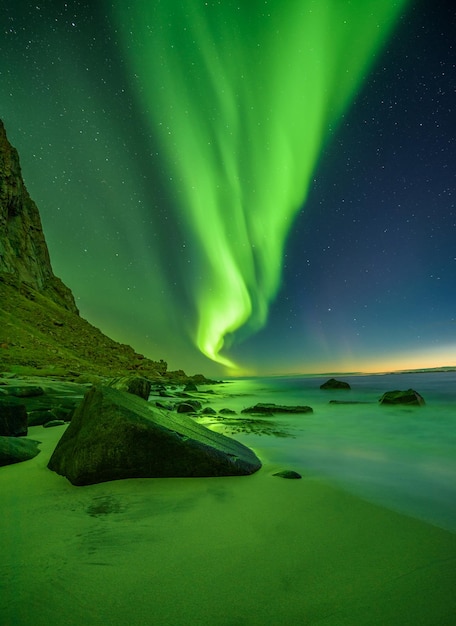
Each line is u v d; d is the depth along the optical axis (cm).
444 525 284
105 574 196
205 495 349
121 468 386
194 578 195
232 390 3328
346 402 1723
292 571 206
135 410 444
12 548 225
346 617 166
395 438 779
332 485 397
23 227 6191
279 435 790
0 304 4012
